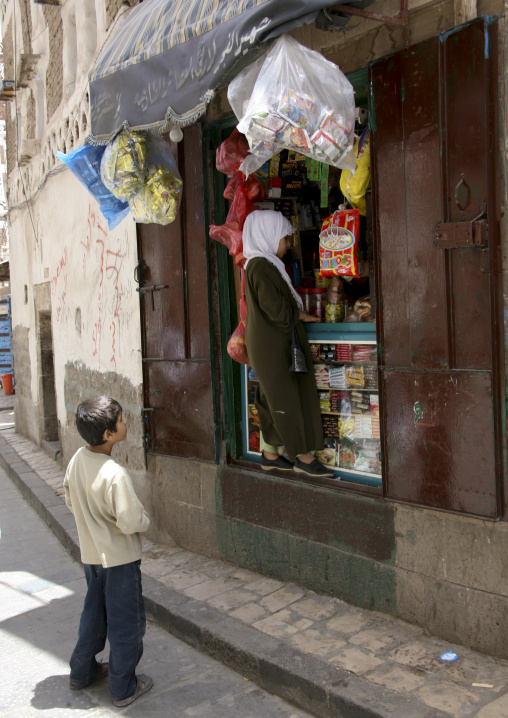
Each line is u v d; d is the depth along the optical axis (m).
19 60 8.77
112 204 4.80
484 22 2.78
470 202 2.90
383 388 3.32
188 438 4.78
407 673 2.96
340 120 3.01
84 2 6.32
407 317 3.18
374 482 3.70
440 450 3.10
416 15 3.12
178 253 4.69
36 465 8.56
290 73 2.94
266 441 4.07
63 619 4.32
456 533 3.13
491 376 2.87
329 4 2.72
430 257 3.06
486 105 2.81
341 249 3.61
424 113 3.04
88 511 3.11
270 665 3.17
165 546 5.15
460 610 3.15
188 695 3.23
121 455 5.78
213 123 4.35
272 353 3.73
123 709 3.15
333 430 3.94
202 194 4.42
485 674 2.90
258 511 4.27
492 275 2.85
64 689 3.39
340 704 2.82
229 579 4.29
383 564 3.50
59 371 8.18
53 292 8.26
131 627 3.14
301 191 4.32
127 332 5.61
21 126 9.69
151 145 4.38
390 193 3.21
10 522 6.68
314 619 3.60
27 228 9.70
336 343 3.86
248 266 3.76
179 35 3.26
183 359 4.74
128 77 3.65
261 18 2.77
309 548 3.93
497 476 2.90
